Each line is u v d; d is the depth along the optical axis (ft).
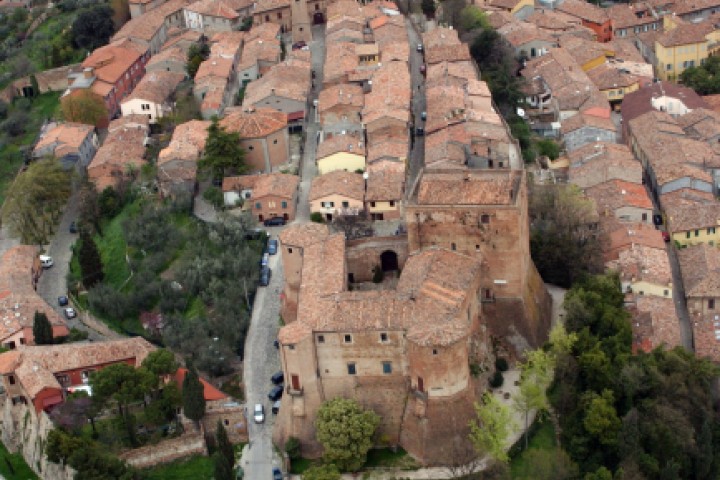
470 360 504.02
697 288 586.45
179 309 597.11
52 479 506.48
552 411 501.56
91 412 498.28
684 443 476.13
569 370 504.02
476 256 526.57
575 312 536.42
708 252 620.08
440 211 522.06
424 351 463.01
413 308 480.23
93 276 644.69
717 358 549.95
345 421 473.67
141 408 516.32
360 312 482.69
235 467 491.72
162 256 642.22
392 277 566.36
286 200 655.76
